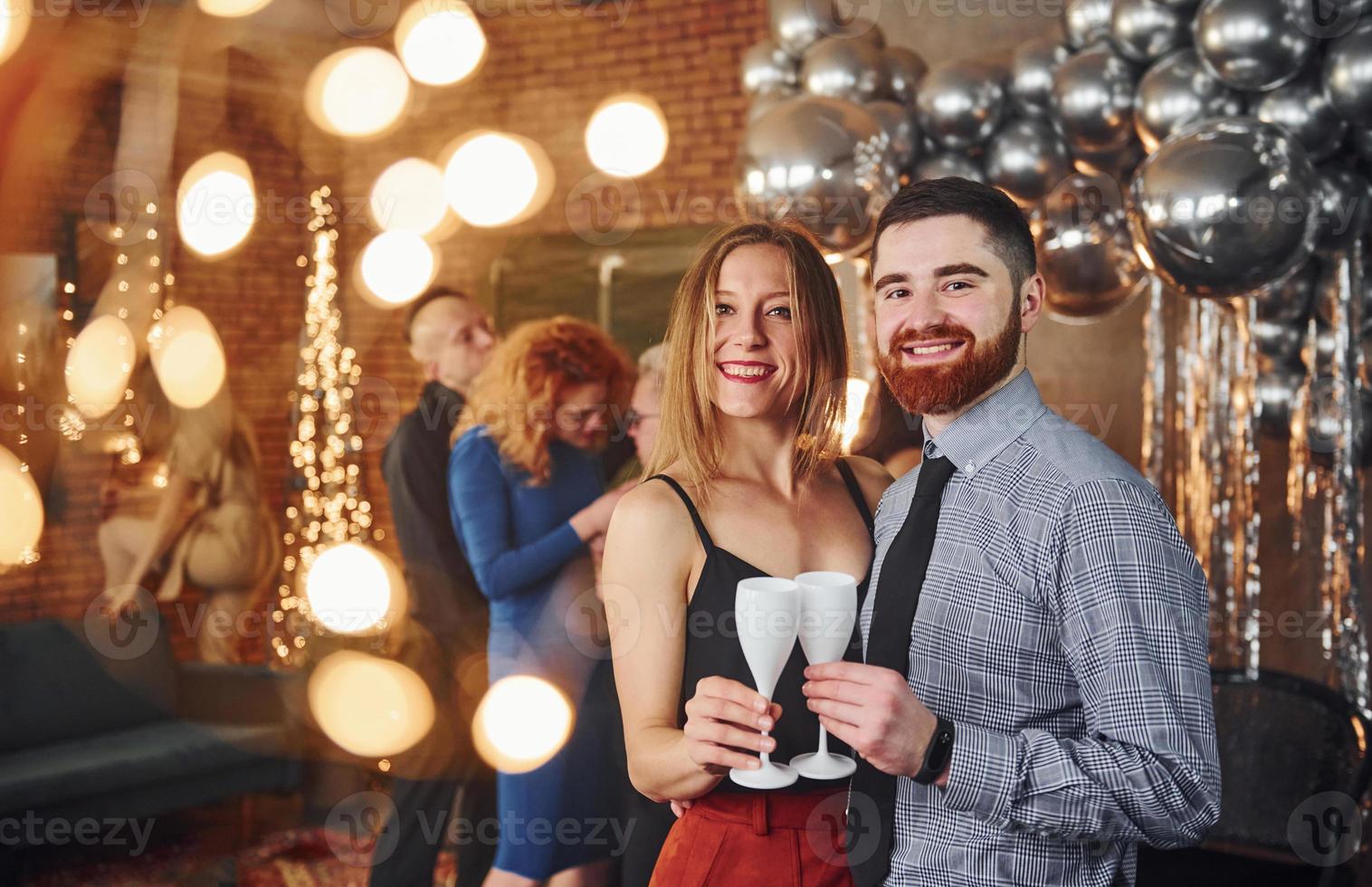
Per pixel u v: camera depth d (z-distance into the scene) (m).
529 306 5.46
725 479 1.50
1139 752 1.08
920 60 2.96
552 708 2.44
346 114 5.61
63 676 3.73
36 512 3.65
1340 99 2.13
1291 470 3.30
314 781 3.91
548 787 2.43
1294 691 2.18
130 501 3.89
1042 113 2.65
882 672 1.11
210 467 4.06
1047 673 1.19
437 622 2.86
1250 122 2.06
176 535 3.98
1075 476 1.18
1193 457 3.47
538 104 5.49
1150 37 2.37
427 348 3.19
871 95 2.80
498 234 5.56
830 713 1.11
